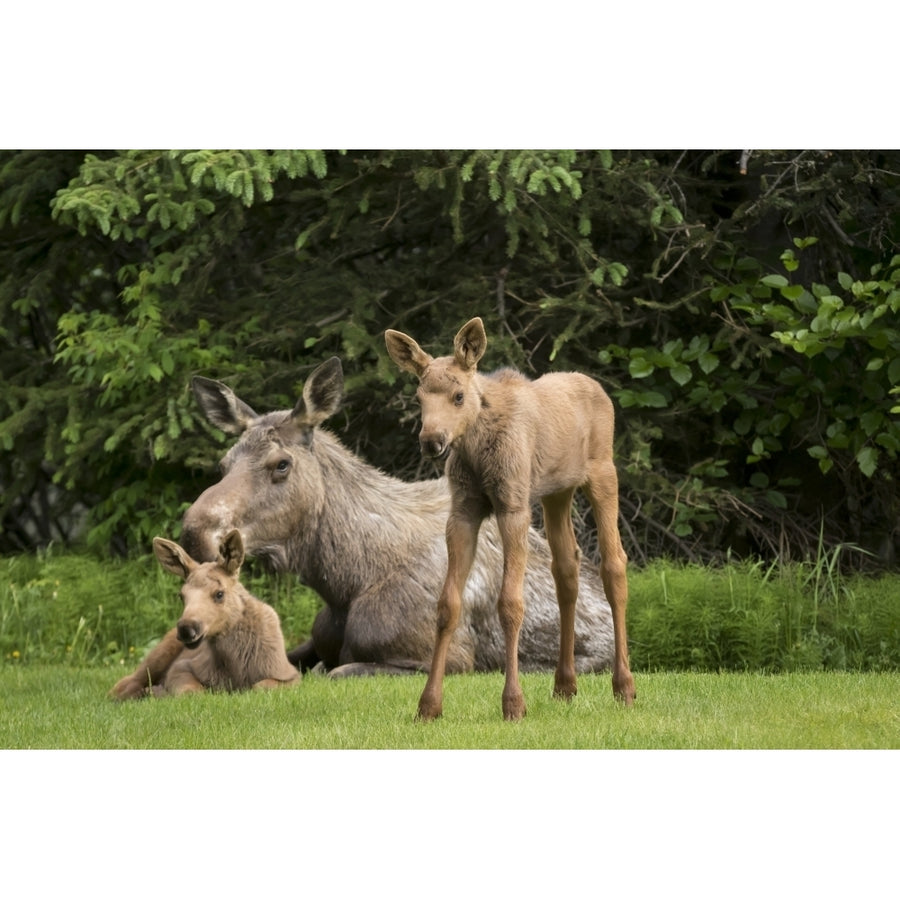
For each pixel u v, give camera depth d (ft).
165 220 166.61
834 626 148.05
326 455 138.10
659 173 181.47
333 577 137.80
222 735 92.58
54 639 169.58
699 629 144.56
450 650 137.80
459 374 93.30
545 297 183.93
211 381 133.69
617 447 183.32
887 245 190.70
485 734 88.69
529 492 96.12
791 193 184.14
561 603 105.91
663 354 177.78
